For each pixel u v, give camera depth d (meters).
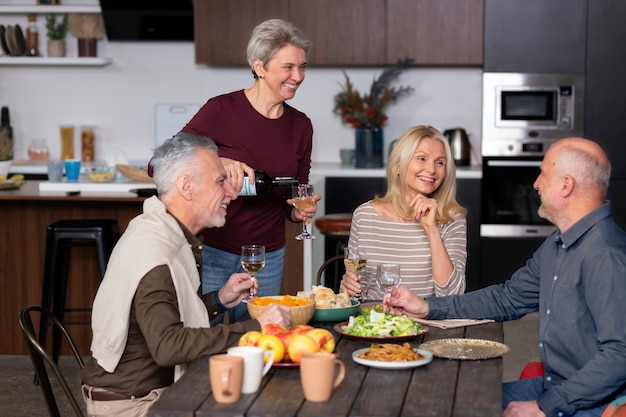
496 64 6.38
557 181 2.56
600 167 2.54
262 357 2.09
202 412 1.96
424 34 6.44
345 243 6.30
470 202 6.36
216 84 6.99
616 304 2.44
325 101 6.94
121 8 6.74
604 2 6.27
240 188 3.23
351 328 2.62
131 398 2.57
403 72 6.85
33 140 7.02
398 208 3.27
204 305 2.63
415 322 2.72
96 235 4.80
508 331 5.75
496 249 6.38
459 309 2.87
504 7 6.34
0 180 5.34
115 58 7.05
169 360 2.39
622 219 6.32
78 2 6.97
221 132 3.42
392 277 2.80
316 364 2.01
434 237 3.13
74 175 5.31
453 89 6.84
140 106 7.08
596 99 6.32
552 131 6.36
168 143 2.68
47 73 7.10
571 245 2.58
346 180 6.38
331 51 6.50
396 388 2.13
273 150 3.46
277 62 3.31
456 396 2.07
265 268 3.54
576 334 2.56
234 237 3.45
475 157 6.87
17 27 6.92
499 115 6.39
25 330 2.64
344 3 6.46
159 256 2.49
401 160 3.23
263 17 6.51
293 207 3.58
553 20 6.30
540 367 2.96
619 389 2.49
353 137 6.95
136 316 2.47
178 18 6.78
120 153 5.61
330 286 6.41
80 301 5.25
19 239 5.24
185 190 2.63
